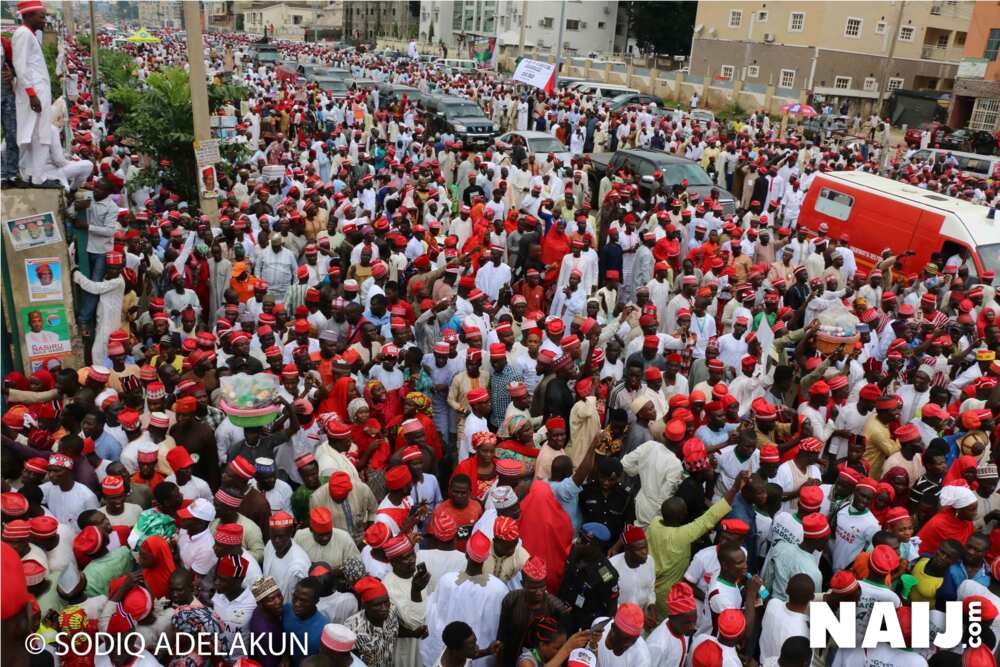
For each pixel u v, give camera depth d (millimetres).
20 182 9156
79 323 9945
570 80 44312
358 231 11984
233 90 15945
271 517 5301
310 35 116500
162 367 7695
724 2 50969
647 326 8734
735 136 28656
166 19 154875
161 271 11000
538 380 8398
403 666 5129
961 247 13906
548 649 4805
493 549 5234
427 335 9570
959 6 48656
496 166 19688
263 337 8516
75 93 26797
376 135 23359
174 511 5578
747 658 5043
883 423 7574
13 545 4879
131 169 16125
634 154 19922
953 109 39438
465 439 7359
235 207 14039
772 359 9477
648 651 4594
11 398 7809
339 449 6523
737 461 6656
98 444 6723
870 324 10492
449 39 88188
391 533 5590
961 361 9867
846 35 46250
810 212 17156
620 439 6969
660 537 5789
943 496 6227
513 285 11641
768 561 5676
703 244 13422
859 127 40719
